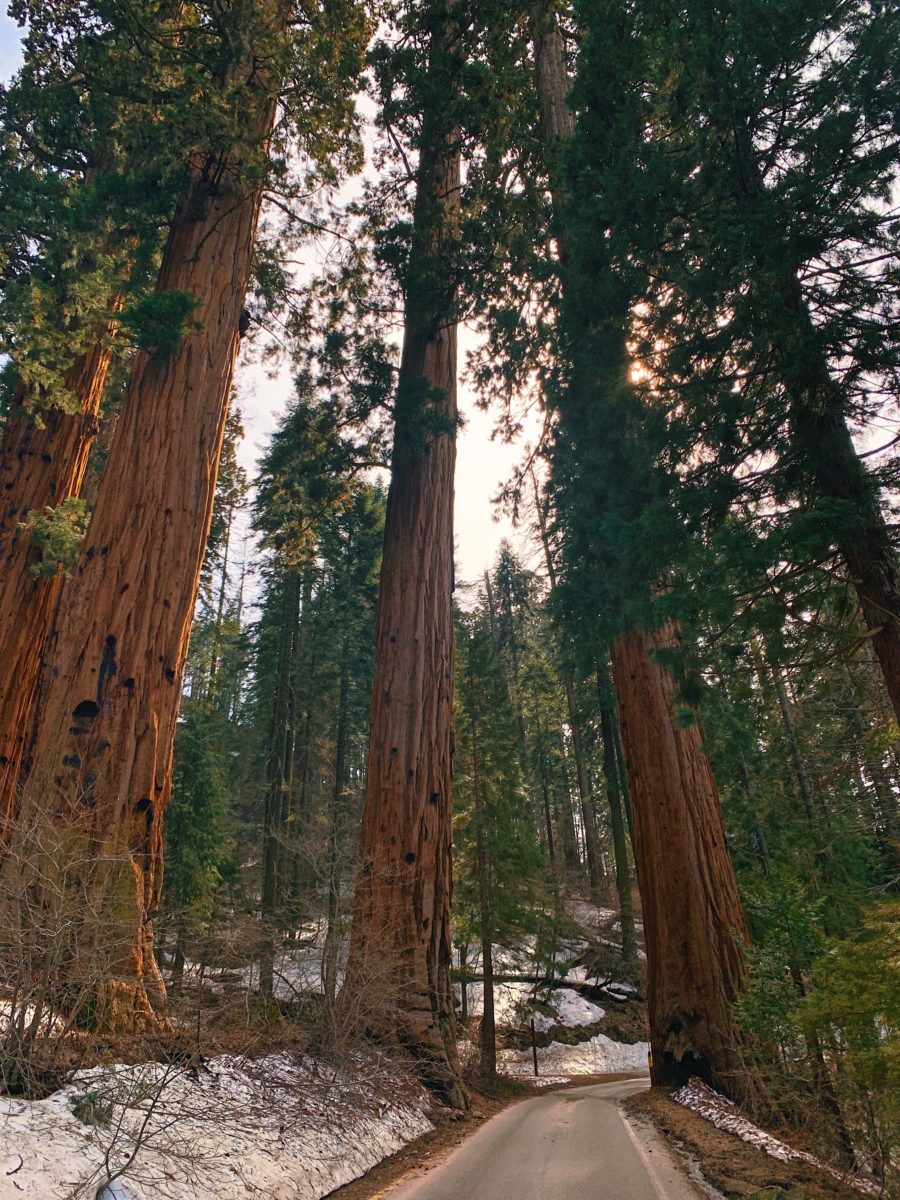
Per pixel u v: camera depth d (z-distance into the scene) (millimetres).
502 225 14250
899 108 5668
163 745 8016
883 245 5992
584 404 8000
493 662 23375
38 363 10125
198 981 6082
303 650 31297
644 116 7602
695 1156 6863
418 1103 9234
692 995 11797
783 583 6258
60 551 10773
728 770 17391
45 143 13094
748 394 6703
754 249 5906
